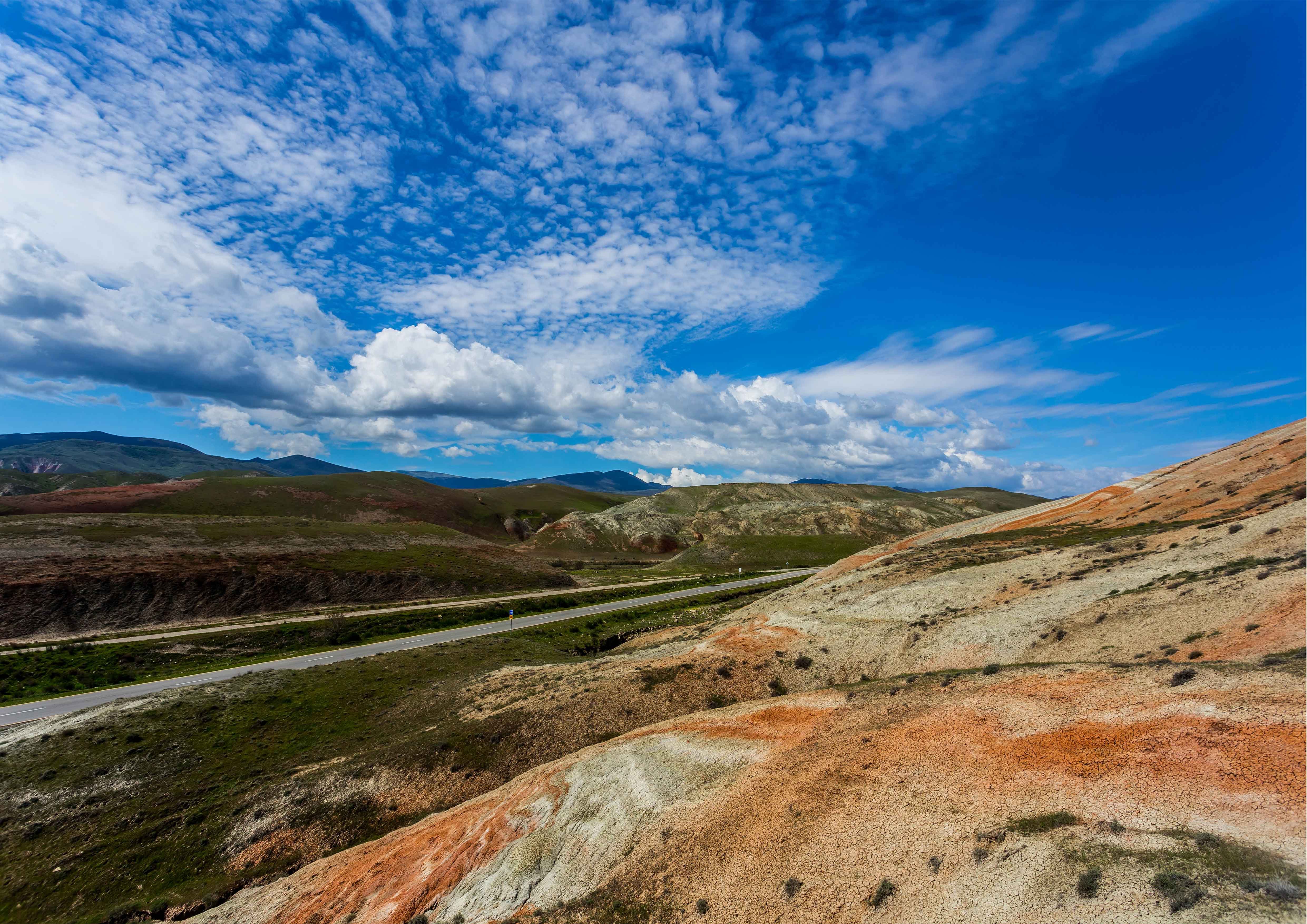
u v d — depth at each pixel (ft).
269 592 282.36
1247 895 36.17
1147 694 65.05
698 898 62.13
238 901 83.76
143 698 152.87
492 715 128.98
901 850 55.93
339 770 113.39
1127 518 199.21
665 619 263.49
